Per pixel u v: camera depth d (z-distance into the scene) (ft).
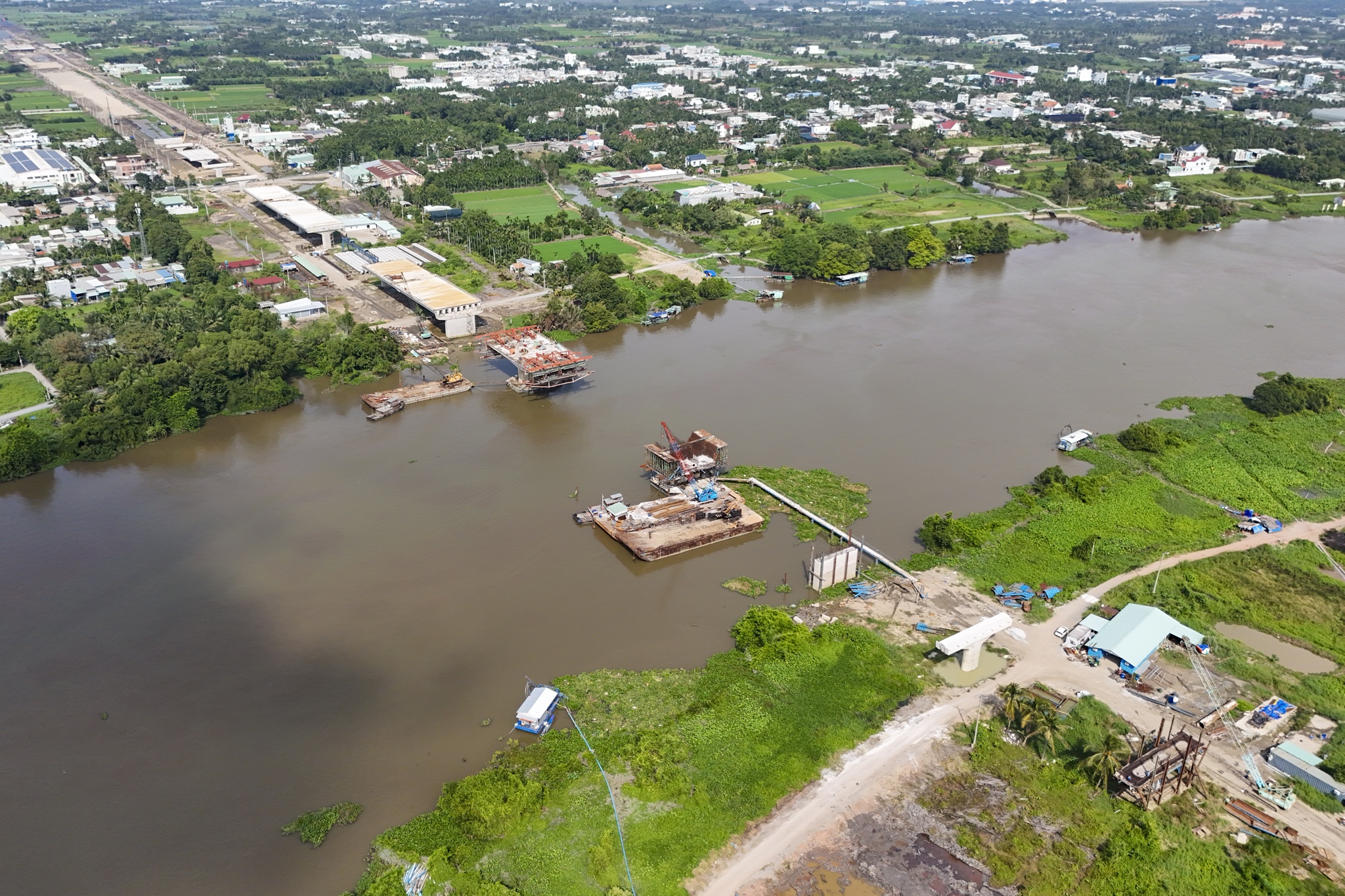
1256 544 536.83
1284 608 479.82
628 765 385.09
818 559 493.77
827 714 411.13
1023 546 536.42
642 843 346.95
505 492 600.80
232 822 360.07
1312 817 357.82
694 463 590.96
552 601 492.95
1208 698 417.28
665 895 326.85
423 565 522.88
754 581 511.81
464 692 427.74
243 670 442.09
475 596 495.82
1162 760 375.04
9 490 607.37
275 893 330.95
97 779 380.17
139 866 341.62
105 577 512.63
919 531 554.87
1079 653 447.01
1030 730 393.09
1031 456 647.56
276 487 606.96
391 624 473.67
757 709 413.39
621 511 554.05
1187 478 610.65
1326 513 568.41
